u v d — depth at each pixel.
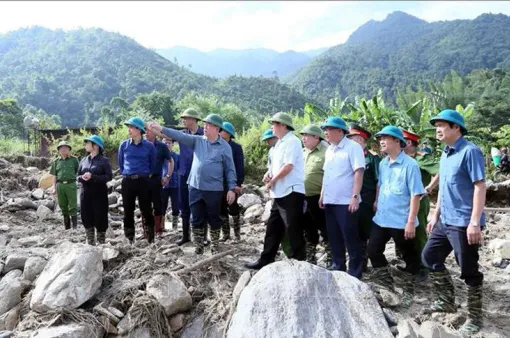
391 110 12.50
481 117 33.53
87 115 108.62
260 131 13.21
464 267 3.54
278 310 3.52
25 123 16.98
